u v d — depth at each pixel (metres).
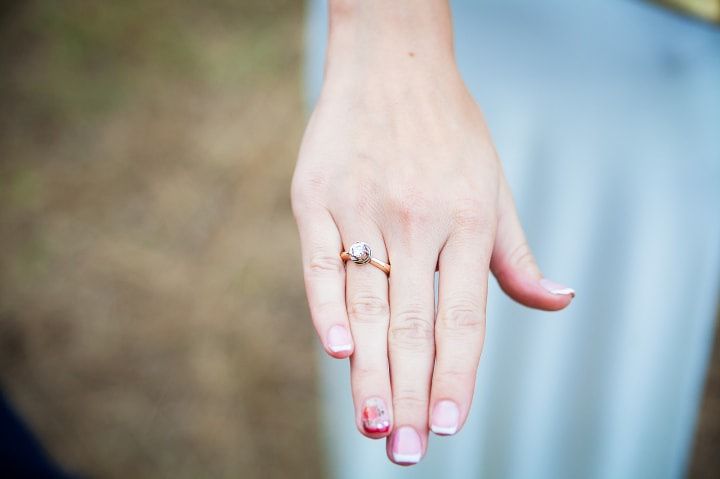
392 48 0.44
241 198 0.83
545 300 0.41
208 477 0.67
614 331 0.53
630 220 0.54
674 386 0.53
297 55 0.93
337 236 0.42
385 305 0.40
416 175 0.42
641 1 0.54
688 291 0.53
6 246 0.80
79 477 0.62
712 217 0.53
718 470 0.65
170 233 0.81
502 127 0.54
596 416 0.53
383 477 0.53
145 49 0.95
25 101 0.91
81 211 0.83
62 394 0.72
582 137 0.54
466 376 0.39
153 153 0.87
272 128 0.88
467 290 0.40
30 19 0.97
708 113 0.54
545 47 0.54
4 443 0.54
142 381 0.72
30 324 0.75
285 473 0.67
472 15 0.55
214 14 0.98
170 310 0.76
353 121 0.43
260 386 0.71
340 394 0.54
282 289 0.77
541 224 0.54
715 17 0.53
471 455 0.54
